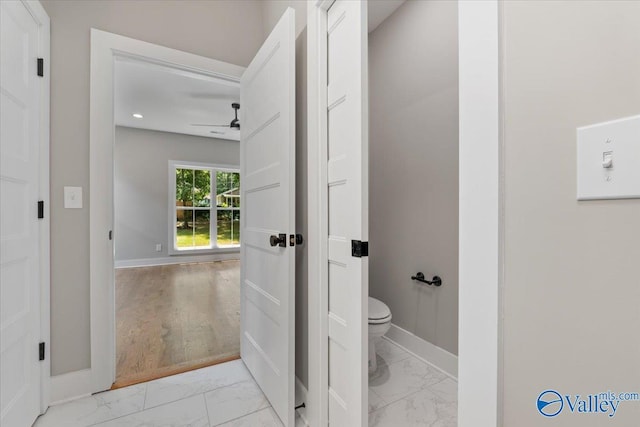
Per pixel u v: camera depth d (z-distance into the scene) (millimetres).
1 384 1132
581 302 418
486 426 521
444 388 1656
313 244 1312
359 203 1068
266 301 1545
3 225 1150
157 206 5781
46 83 1472
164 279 4512
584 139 411
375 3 2111
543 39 454
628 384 378
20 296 1266
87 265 1599
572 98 424
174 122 5105
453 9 1752
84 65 1601
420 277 1971
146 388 1652
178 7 1852
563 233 435
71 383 1542
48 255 1478
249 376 1782
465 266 560
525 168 476
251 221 1771
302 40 1452
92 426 1353
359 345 1071
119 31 1688
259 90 1622
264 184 1550
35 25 1392
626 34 375
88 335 1595
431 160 1911
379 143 2371
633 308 372
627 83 373
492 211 513
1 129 1142
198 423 1380
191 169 6191
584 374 417
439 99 1847
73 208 1566
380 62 2342
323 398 1274
